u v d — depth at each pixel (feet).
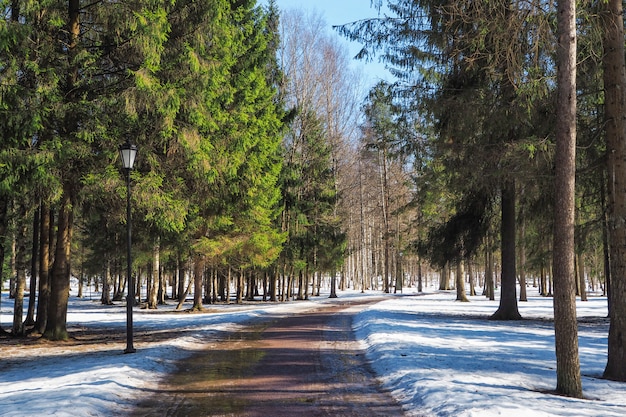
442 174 64.28
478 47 35.91
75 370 32.68
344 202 174.91
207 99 52.29
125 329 62.39
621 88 31.42
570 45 26.37
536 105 43.91
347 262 244.63
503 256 69.41
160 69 46.55
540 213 56.34
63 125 44.24
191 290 222.07
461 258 73.87
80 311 103.40
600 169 36.55
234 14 84.69
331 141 147.54
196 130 47.42
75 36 46.06
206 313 93.97
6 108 37.88
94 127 43.09
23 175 39.73
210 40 52.60
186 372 32.76
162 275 138.10
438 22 54.03
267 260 100.37
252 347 44.19
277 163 94.89
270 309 99.81
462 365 32.55
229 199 70.74
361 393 26.45
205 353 41.01
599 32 30.01
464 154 51.88
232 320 72.02
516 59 29.91
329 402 24.52
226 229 86.07
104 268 131.95
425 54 56.80
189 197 55.01
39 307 57.31
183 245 83.25
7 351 43.57
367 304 117.39
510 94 48.29
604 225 45.80
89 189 44.01
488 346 41.32
